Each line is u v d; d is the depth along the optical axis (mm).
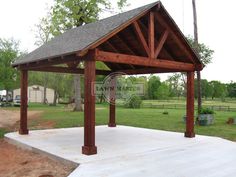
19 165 7527
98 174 6406
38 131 12570
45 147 8969
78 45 8492
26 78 11805
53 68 12078
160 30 10391
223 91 87625
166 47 11148
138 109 34625
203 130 14438
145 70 12656
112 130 13070
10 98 50344
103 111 28469
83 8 26891
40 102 54750
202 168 7008
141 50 10773
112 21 9617
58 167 7281
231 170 6879
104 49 11188
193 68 11281
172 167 7047
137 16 8953
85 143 8133
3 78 38625
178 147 9242
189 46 10758
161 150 8789
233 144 9859
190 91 11258
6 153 8977
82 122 17641
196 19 17125
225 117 22625
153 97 72500
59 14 26938
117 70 13969
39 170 7023
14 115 23688
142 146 9258
